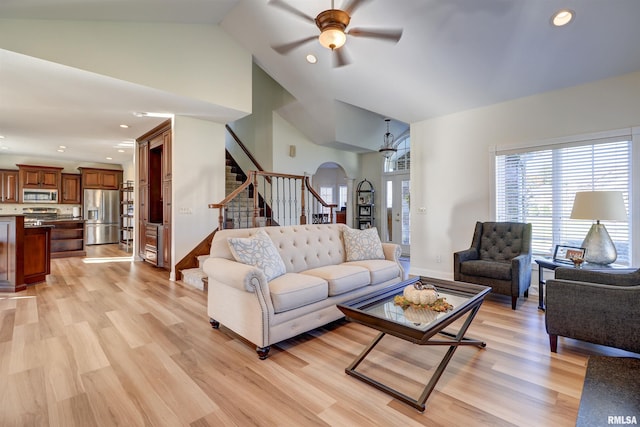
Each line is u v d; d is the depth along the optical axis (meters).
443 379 2.03
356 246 3.64
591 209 2.91
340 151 7.82
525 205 4.02
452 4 2.99
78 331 2.79
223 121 5.15
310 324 2.64
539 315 3.21
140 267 5.73
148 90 3.76
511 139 4.10
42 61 3.03
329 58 4.29
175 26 3.90
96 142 6.52
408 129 7.38
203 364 2.22
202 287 4.19
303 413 1.70
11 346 2.48
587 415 1.58
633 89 3.26
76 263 6.15
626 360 2.17
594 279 2.66
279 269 2.76
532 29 3.03
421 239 5.04
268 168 6.68
